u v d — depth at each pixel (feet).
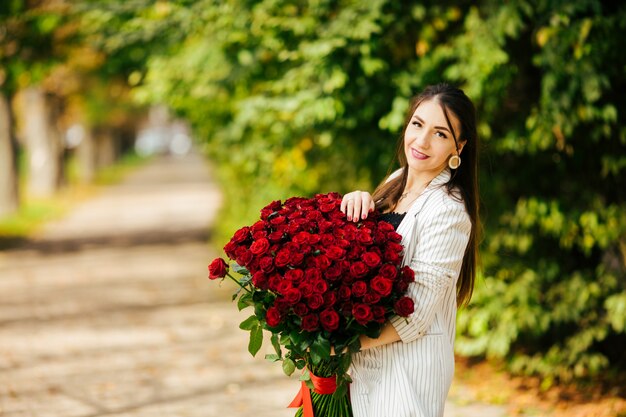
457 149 8.59
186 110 32.30
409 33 17.57
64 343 22.36
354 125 17.99
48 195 78.38
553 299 17.69
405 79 17.08
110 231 52.49
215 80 22.89
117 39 24.45
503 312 17.33
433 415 8.25
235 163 35.14
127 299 29.04
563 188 17.97
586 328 17.31
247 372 19.24
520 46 17.21
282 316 8.00
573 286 17.22
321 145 21.59
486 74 15.76
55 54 36.35
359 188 20.67
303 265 8.11
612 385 17.01
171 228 53.83
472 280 9.25
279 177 28.09
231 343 22.24
